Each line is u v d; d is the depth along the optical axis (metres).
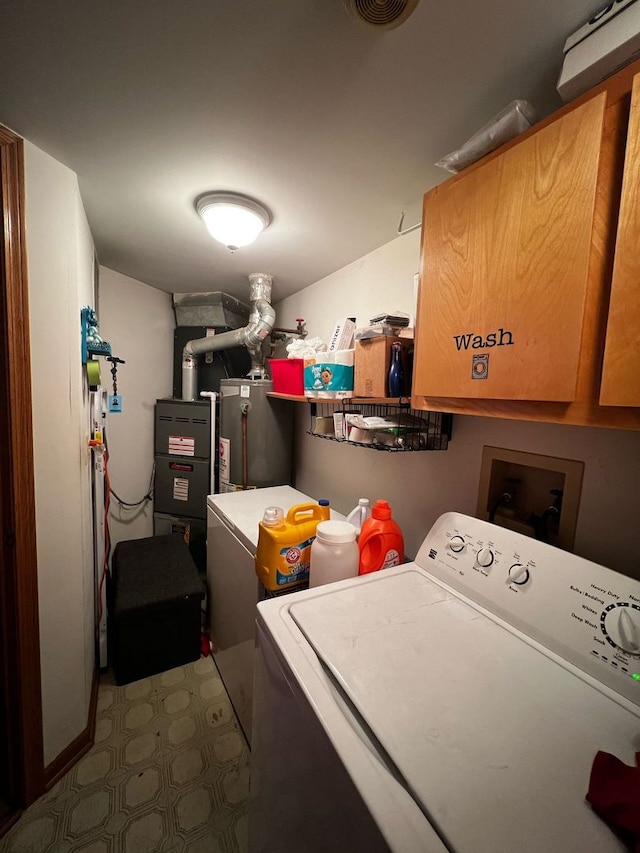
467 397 0.81
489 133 0.74
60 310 1.17
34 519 1.10
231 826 1.11
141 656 1.69
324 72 0.78
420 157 1.06
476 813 0.43
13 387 1.03
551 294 0.64
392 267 1.57
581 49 0.62
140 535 2.64
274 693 0.73
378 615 0.80
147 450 2.64
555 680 0.64
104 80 0.82
